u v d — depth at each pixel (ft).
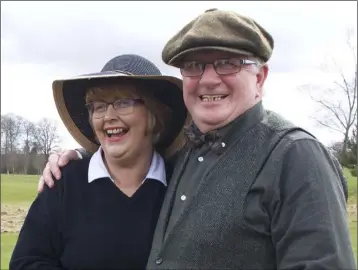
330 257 6.95
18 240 9.82
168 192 9.20
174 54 8.49
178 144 10.78
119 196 9.78
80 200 9.78
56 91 10.55
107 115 9.71
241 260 7.69
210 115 8.36
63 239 9.75
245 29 8.14
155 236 8.91
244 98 8.34
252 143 8.12
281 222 7.45
